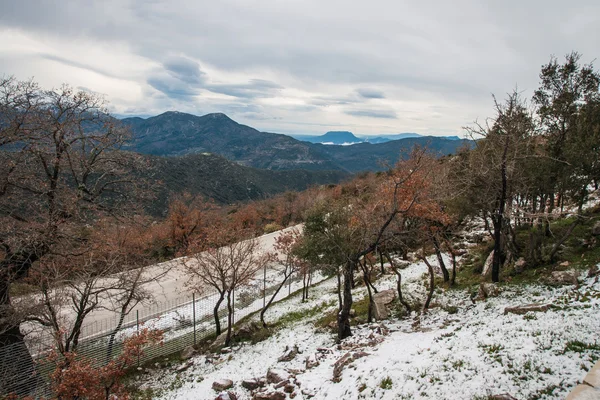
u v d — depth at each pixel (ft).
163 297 109.50
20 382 56.49
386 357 49.03
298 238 103.09
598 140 69.15
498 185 77.97
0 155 56.85
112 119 68.95
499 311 59.77
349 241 78.33
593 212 93.45
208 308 104.01
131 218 74.49
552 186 74.59
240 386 56.34
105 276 71.61
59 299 58.49
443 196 76.74
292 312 102.32
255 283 127.54
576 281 60.64
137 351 50.75
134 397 62.59
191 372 70.59
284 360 64.49
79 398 40.91
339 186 254.88
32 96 59.98
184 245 160.04
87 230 79.25
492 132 73.92
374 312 81.56
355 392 41.68
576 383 30.96
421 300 84.69
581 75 76.48
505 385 33.63
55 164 62.69
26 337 69.62
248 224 204.23
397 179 69.26
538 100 81.82
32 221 61.05
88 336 79.77
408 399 36.22
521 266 77.51
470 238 121.80
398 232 72.43
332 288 122.01
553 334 41.39
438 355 44.19
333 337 72.54
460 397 33.71
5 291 60.29
